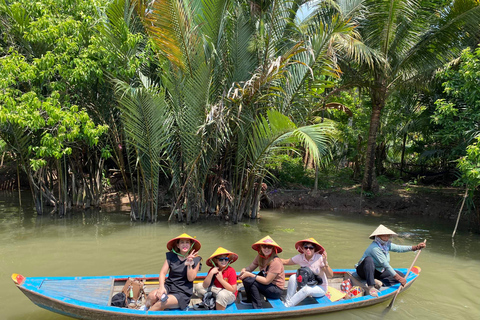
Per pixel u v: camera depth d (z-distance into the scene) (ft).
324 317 16.07
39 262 22.99
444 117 34.91
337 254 26.35
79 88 33.01
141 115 31.40
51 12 31.19
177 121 33.47
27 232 30.45
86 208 41.04
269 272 16.37
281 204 46.68
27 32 30.04
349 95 55.42
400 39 41.06
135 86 34.09
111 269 21.98
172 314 14.29
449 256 26.78
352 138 54.03
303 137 25.39
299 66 33.73
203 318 14.57
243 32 33.76
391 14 38.34
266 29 35.32
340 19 32.94
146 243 27.76
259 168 34.17
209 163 35.09
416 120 52.39
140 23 34.91
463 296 19.33
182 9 29.81
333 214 43.06
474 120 32.30
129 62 31.07
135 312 14.15
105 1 32.48
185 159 34.81
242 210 36.63
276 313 15.33
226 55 34.68
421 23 39.68
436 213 43.55
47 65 29.68
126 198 44.93
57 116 28.76
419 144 57.06
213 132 33.37
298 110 36.14
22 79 28.81
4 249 25.58
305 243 17.33
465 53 31.37
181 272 15.52
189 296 15.56
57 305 14.25
